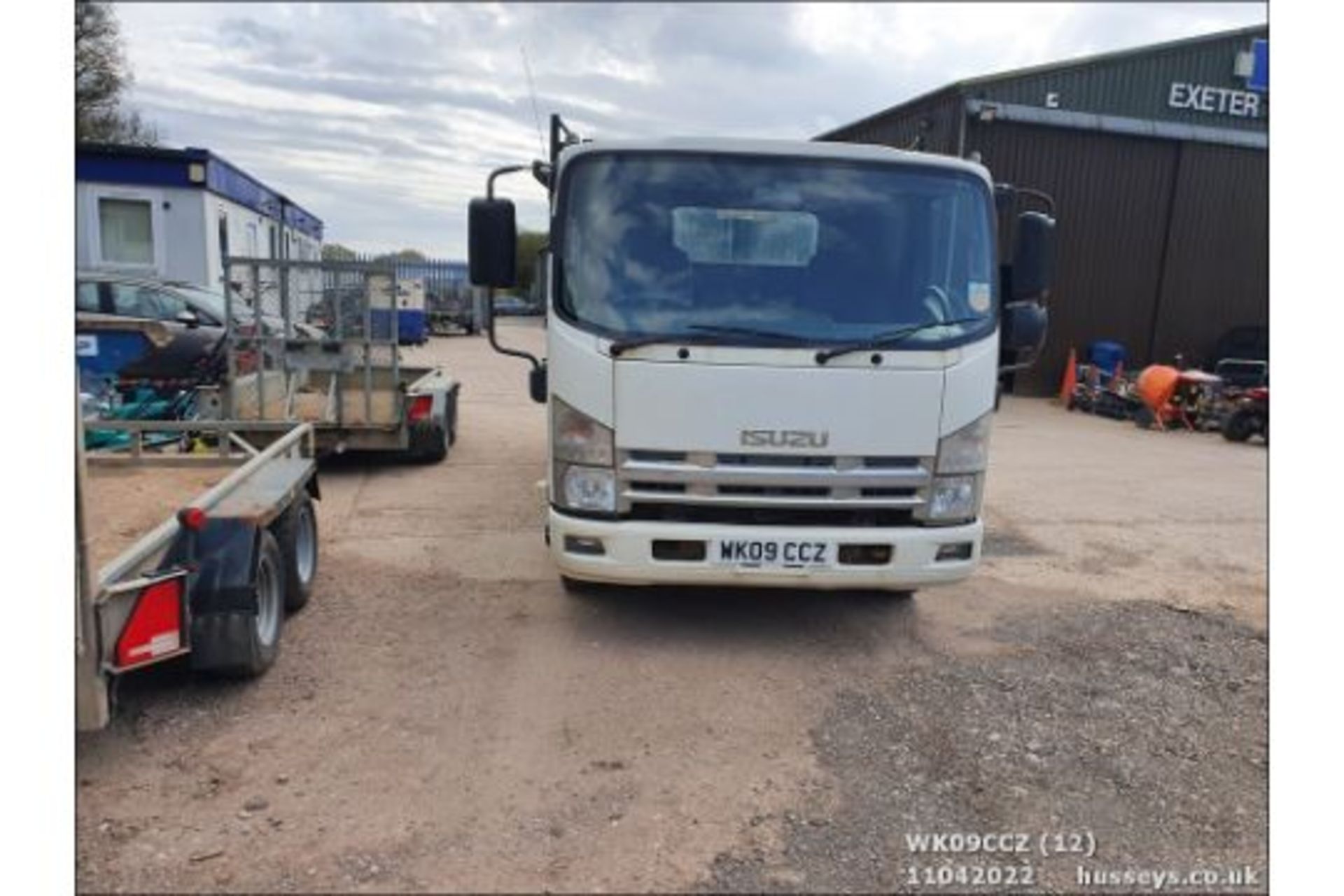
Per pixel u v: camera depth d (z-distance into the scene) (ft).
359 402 31.60
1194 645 16.78
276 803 10.86
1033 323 15.75
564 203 14.76
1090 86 58.13
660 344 14.15
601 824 10.71
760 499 14.38
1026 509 27.22
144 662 11.39
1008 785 11.85
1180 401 47.14
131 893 9.24
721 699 13.99
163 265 50.96
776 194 14.83
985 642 16.67
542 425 40.63
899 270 14.92
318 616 16.80
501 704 13.56
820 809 11.16
